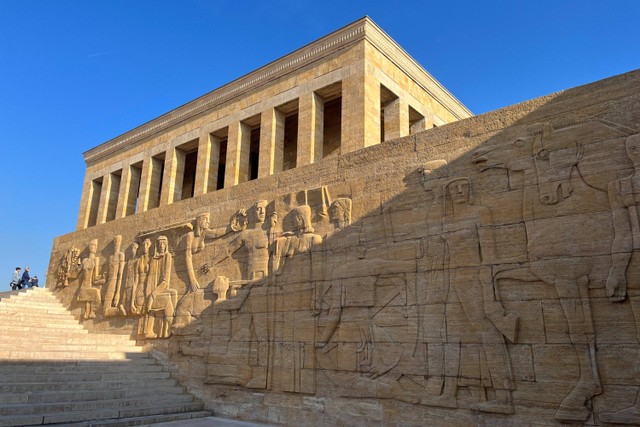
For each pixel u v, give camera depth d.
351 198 12.14
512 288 9.10
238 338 13.53
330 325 11.47
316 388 11.41
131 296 17.61
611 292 8.05
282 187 14.01
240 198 15.16
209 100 24.06
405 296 10.45
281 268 13.02
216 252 15.23
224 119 23.19
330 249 12.09
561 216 8.89
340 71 19.17
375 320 10.76
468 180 10.21
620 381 7.72
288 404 11.85
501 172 9.83
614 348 7.88
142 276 17.53
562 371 8.23
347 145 18.05
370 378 10.52
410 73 21.17
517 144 9.74
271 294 13.05
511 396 8.63
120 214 27.19
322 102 20.34
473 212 9.94
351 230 11.82
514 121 9.95
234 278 14.37
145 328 16.58
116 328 17.86
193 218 16.55
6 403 11.05
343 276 11.59
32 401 11.42
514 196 9.53
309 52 20.41
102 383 13.24
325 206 12.62
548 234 8.94
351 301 11.28
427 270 10.27
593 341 8.06
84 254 20.89
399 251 10.83
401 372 10.08
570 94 9.38
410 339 10.12
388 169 11.65
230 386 13.33
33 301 20.59
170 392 14.20
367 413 10.38
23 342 15.09
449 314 9.71
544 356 8.47
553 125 9.42
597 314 8.16
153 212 18.34
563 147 9.19
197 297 15.23
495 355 8.95
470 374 9.16
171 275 16.52
